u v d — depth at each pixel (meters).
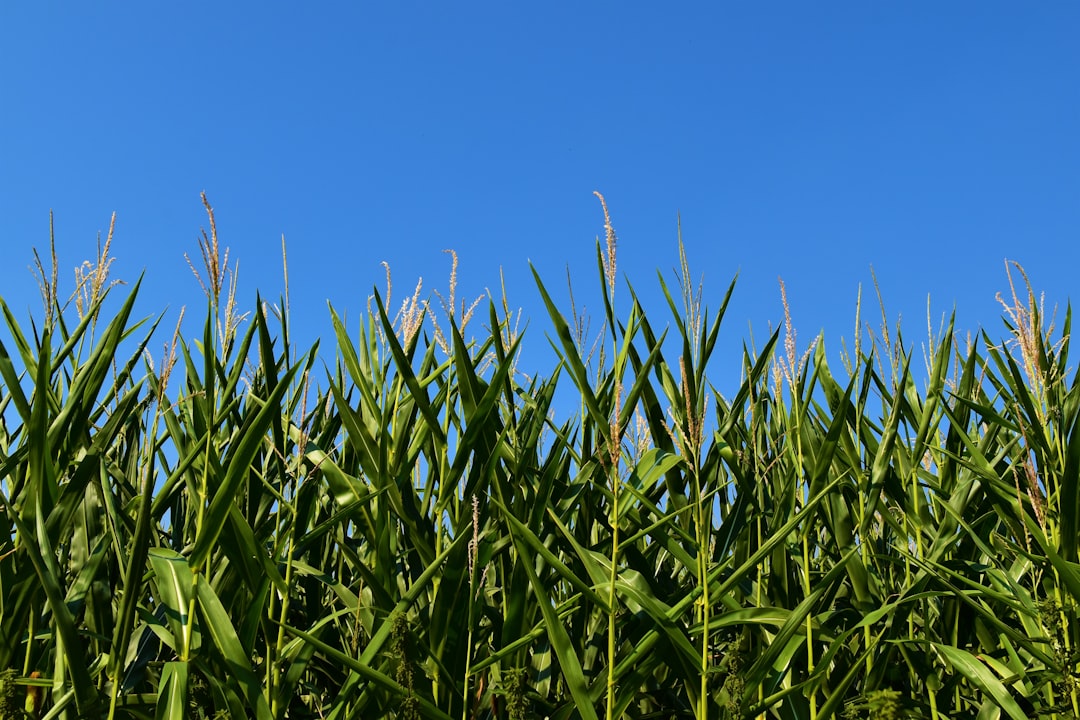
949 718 3.49
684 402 3.52
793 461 3.59
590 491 3.59
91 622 2.96
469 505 3.32
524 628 3.16
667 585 3.66
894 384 4.06
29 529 2.60
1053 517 3.54
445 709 3.05
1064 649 3.06
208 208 2.82
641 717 3.44
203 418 3.29
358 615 3.13
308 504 3.36
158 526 3.64
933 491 3.75
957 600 3.62
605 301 3.09
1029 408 3.57
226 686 2.67
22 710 2.69
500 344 3.20
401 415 3.41
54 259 2.98
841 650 3.52
